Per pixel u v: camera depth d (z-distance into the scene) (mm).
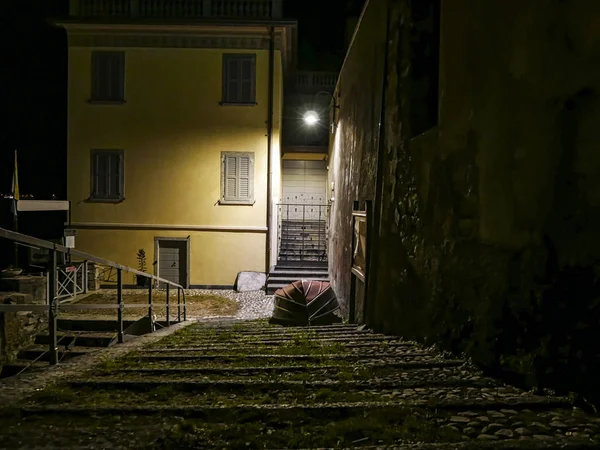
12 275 8125
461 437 2125
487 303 3420
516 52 3158
